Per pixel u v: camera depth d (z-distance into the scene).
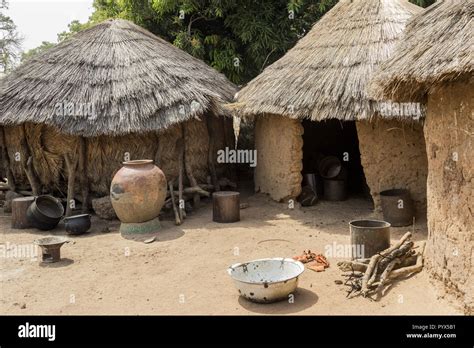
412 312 4.97
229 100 10.99
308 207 10.20
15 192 10.51
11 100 9.63
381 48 8.83
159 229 8.79
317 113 8.45
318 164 11.50
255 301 5.40
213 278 6.31
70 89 9.70
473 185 4.63
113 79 9.94
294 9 13.85
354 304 5.31
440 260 5.23
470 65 4.24
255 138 11.56
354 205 10.32
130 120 9.28
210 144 10.98
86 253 7.58
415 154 8.41
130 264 6.99
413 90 5.29
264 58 14.46
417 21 5.95
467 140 4.71
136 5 14.77
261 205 10.38
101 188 9.96
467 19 4.78
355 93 8.24
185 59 11.38
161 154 10.05
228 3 13.85
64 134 9.55
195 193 10.23
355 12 9.96
